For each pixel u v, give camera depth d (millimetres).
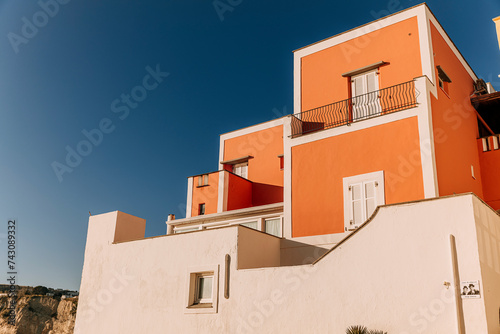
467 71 15688
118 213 12961
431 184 10359
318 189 12281
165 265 11125
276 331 8547
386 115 11617
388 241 7641
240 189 19219
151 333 10711
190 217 17875
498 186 14008
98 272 12648
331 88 14031
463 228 6887
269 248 11594
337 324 7797
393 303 7281
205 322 9766
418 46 12531
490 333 6289
